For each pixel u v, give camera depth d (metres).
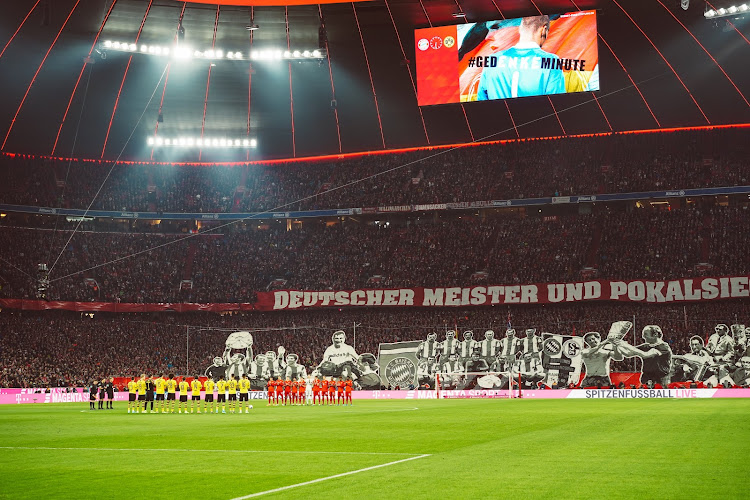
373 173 75.69
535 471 14.11
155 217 73.56
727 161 68.12
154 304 68.00
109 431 25.66
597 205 71.81
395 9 58.12
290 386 48.66
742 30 56.06
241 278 71.19
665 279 60.38
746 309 58.84
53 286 66.88
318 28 60.38
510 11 58.47
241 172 78.19
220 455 17.56
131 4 55.31
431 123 71.06
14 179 69.56
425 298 65.25
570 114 68.56
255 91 68.12
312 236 74.94
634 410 34.44
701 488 12.02
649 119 68.50
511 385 54.00
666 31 57.66
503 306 65.12
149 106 68.38
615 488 12.10
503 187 71.69
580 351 55.03
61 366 61.72
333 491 12.11
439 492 11.88
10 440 22.12
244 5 56.81
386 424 27.62
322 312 68.50
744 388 50.59
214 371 61.19
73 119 67.06
